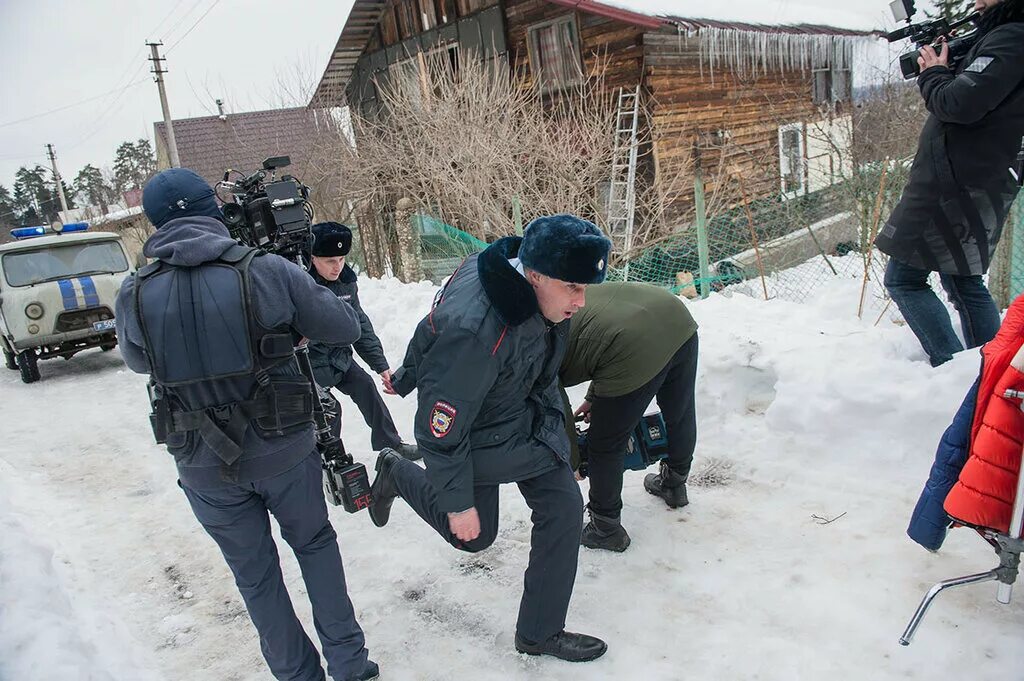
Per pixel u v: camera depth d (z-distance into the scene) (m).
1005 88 3.02
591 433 2.96
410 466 2.73
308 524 2.29
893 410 3.42
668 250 7.53
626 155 10.61
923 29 3.40
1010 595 2.26
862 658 2.33
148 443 5.31
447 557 3.26
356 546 3.45
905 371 3.56
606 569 2.98
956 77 3.15
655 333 2.78
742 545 3.02
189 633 2.92
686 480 3.43
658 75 11.01
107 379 7.82
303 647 2.36
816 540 2.98
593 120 10.41
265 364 2.10
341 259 3.73
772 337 4.29
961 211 3.33
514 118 9.40
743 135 12.62
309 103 13.48
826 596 2.63
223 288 2.05
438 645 2.68
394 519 3.67
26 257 8.38
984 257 3.41
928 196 3.40
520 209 8.26
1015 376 2.19
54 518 4.07
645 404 2.86
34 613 2.70
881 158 7.76
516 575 3.06
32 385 8.00
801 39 13.55
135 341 2.07
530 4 12.18
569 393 4.77
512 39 12.71
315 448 2.32
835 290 4.88
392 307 7.15
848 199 7.57
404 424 4.94
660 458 3.24
